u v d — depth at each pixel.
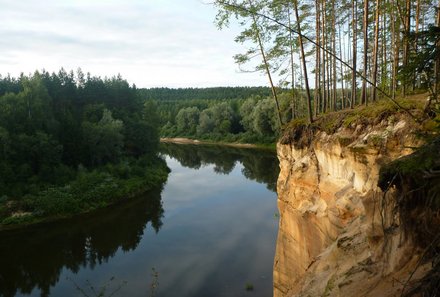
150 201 42.97
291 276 16.06
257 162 61.59
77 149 53.78
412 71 5.23
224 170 57.69
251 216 33.19
